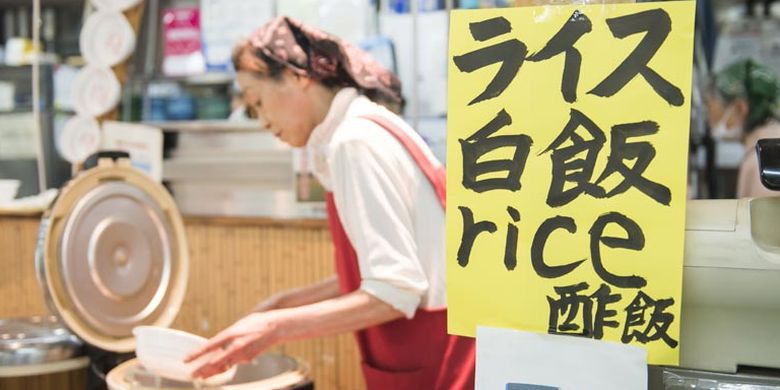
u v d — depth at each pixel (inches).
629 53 33.4
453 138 36.3
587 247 34.3
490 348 36.1
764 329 32.9
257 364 62.1
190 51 118.0
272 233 98.4
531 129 35.0
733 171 118.1
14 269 112.0
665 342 33.3
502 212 35.6
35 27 125.0
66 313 57.7
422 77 100.9
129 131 103.9
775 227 33.5
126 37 110.8
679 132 32.8
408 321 58.1
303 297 68.9
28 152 127.3
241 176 105.4
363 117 57.8
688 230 33.2
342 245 61.3
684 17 32.5
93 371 61.7
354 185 54.7
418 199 56.5
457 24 36.0
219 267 102.9
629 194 33.6
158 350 53.7
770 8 121.9
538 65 34.8
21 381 59.2
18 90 128.6
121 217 63.8
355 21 102.9
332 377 94.4
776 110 116.6
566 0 36.7
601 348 34.3
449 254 36.6
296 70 60.2
